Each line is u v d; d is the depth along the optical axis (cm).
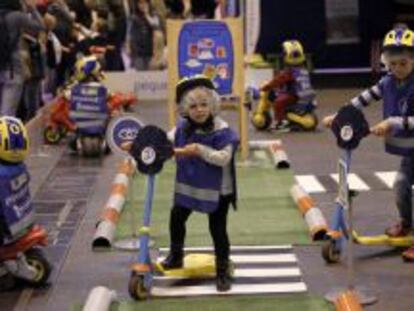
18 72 1373
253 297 711
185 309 688
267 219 947
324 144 1417
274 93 1556
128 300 714
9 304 717
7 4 1341
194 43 1283
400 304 693
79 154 1386
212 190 718
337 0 2381
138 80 2089
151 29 2250
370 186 1105
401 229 838
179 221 748
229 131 722
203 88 719
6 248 743
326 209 995
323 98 2050
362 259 809
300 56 1548
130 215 977
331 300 695
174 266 761
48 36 1720
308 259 811
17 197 741
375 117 1664
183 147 723
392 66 797
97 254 848
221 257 727
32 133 1443
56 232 930
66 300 724
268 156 1315
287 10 2344
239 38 1278
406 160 827
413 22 2381
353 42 2406
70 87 1486
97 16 2148
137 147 702
